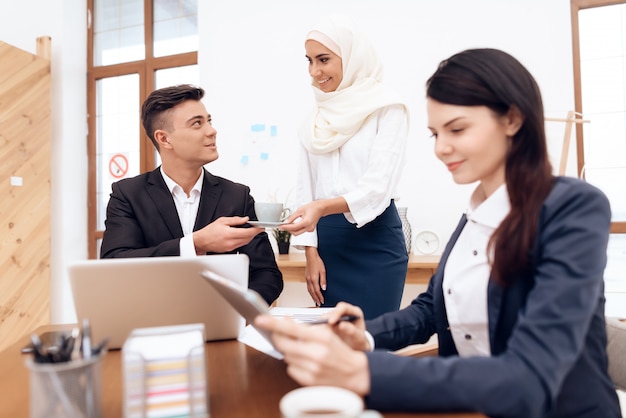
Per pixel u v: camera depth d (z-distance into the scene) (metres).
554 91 2.71
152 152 3.71
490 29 2.79
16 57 3.13
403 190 2.92
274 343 0.68
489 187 0.88
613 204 2.75
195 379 0.61
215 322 0.98
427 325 1.03
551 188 0.76
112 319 0.90
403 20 2.93
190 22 3.64
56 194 3.61
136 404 0.58
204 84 3.34
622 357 0.99
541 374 0.62
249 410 0.67
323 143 1.62
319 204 1.40
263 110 3.22
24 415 0.66
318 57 1.62
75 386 0.52
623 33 2.72
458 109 0.76
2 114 3.03
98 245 3.79
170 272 0.88
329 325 0.81
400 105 1.58
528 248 0.74
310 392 0.52
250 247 1.51
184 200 1.63
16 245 3.12
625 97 2.72
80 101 3.75
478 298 0.85
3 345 3.01
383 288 1.60
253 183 3.24
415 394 0.61
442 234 2.87
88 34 3.81
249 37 3.25
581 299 0.65
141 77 3.72
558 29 2.69
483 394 0.61
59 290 3.60
